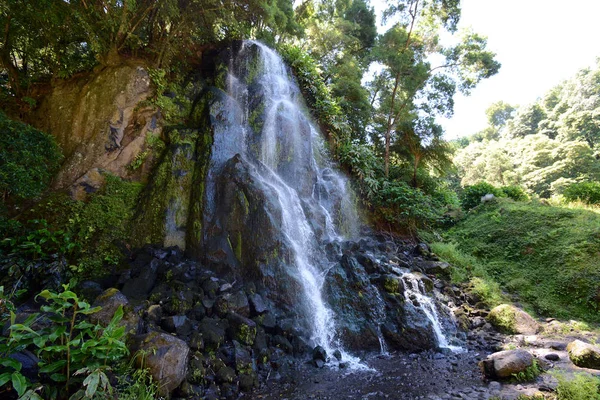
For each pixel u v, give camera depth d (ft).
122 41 27.73
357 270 24.73
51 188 22.47
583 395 13.42
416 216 40.06
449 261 34.40
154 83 27.81
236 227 22.53
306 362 18.48
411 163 48.37
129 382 11.80
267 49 36.76
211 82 32.94
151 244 22.48
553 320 26.21
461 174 139.74
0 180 16.93
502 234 37.45
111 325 11.04
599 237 30.48
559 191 95.09
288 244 23.16
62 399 10.35
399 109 45.44
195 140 26.71
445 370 18.17
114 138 25.09
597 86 149.59
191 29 30.53
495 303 27.76
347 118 47.19
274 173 28.81
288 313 20.59
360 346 21.11
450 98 45.68
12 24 23.63
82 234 20.97
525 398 14.25
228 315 18.15
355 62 51.34
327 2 55.88
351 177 40.50
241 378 15.39
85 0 23.48
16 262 16.81
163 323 16.28
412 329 21.84
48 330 10.64
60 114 25.48
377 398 14.89
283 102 33.37
